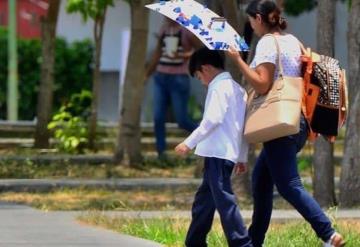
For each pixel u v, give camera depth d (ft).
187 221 88.69
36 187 111.96
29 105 186.91
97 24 146.41
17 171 123.75
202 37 67.62
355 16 100.42
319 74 69.72
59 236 82.33
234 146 68.69
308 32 182.09
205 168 69.51
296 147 69.26
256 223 72.59
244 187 106.73
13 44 179.93
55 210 98.53
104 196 109.29
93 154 141.49
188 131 139.13
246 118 68.74
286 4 172.24
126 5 189.37
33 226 87.76
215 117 68.18
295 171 68.90
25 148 146.82
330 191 103.71
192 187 115.65
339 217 93.15
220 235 79.87
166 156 135.23
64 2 188.44
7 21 208.23
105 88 191.42
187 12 68.64
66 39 188.85
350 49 100.99
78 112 155.84
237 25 102.83
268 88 68.08
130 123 129.80
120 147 129.90
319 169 103.71
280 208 101.65
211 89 68.90
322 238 68.64
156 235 82.53
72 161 132.57
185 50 134.00
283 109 67.21
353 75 100.94
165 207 100.37
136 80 129.80
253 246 72.18
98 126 155.94
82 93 150.30
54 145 147.33
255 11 70.49
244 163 70.79
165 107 136.15
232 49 67.62
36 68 186.50
